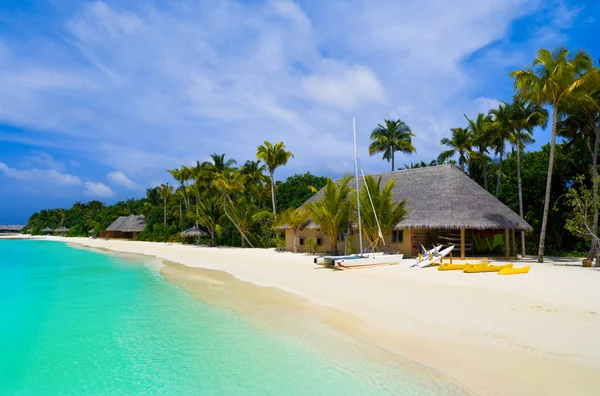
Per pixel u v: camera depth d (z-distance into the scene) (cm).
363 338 1018
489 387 709
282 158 4453
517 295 1315
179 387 780
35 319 1326
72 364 917
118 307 1502
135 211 9200
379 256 2264
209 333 1124
